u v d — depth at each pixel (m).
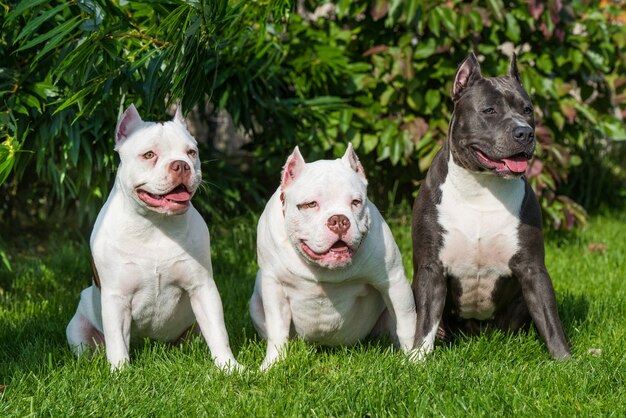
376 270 5.71
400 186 11.21
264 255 5.88
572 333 6.62
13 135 7.29
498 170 5.77
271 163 10.28
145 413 4.97
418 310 6.11
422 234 6.18
